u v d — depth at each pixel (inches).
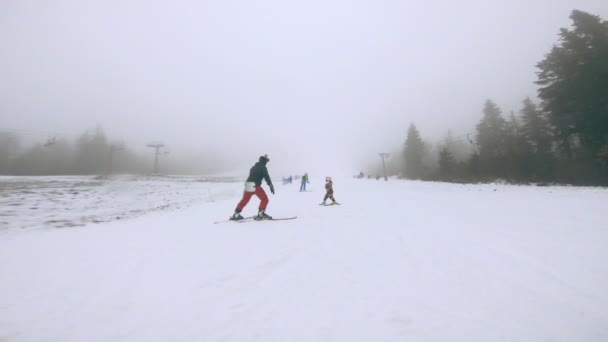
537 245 148.6
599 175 666.2
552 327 70.5
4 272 121.2
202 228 222.1
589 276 103.3
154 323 77.1
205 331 72.7
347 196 525.0
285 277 112.0
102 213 401.4
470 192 606.5
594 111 729.0
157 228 228.8
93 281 109.9
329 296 93.6
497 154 1040.2
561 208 296.5
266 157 265.6
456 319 76.4
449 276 109.0
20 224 303.7
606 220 214.1
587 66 746.8
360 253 143.7
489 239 165.0
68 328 74.4
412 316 78.7
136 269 124.2
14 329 73.4
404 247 152.9
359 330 72.0
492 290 95.1
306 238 179.8
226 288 101.7
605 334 66.4
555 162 805.9
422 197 481.4
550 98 876.6
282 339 68.6
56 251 157.5
